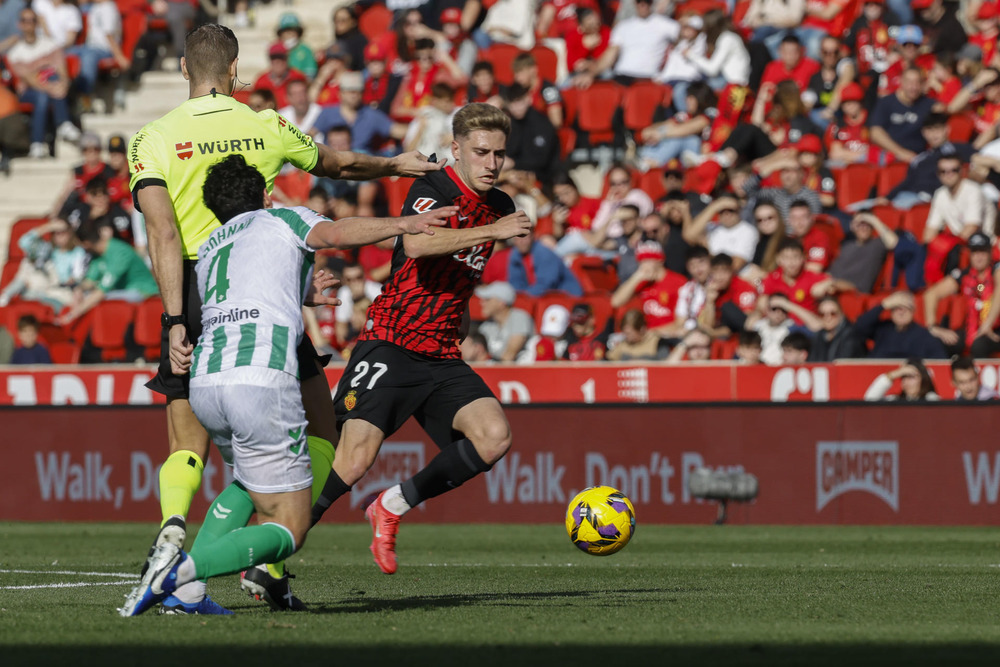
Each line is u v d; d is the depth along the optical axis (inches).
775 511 1592.0
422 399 790.5
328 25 2669.8
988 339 1731.1
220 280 615.5
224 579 922.7
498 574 991.0
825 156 2075.5
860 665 492.4
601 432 1631.4
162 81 2608.3
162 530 608.4
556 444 1640.0
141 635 568.4
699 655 517.0
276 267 613.6
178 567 595.5
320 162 752.3
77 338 2046.0
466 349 1768.0
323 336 1863.9
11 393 1814.7
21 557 1173.1
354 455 783.1
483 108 776.3
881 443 1567.4
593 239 1984.5
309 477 621.9
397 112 2255.2
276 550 611.5
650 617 660.1
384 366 787.4
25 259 2206.0
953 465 1546.5
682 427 1615.4
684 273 1887.3
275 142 727.7
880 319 1732.3
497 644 546.9
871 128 2084.2
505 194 800.9
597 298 1849.2
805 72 2137.1
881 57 2201.0
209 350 608.7
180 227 701.3
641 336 1769.2
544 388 1684.3
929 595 800.9
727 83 2171.5
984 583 899.4
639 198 1987.0
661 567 1061.8
